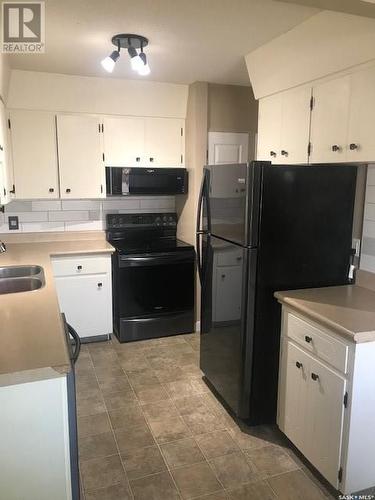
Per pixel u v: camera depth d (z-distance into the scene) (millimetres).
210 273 2680
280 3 1941
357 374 1660
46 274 2504
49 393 1243
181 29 2268
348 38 1929
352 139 1985
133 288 3533
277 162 2637
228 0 1900
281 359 2195
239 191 2219
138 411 2529
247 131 3816
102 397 2688
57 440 1280
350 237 2348
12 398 1211
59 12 2023
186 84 3600
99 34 2336
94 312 3506
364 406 1702
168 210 4156
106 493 1876
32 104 3287
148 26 2223
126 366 3135
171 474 1998
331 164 2281
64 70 3135
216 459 2105
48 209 3725
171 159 3783
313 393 1912
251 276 2182
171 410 2545
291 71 2396
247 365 2271
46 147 3383
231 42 2482
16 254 3146
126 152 3619
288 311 2094
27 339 1421
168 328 3715
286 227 2199
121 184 3580
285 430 2189
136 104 3561
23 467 1264
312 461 1945
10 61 2865
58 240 3793
